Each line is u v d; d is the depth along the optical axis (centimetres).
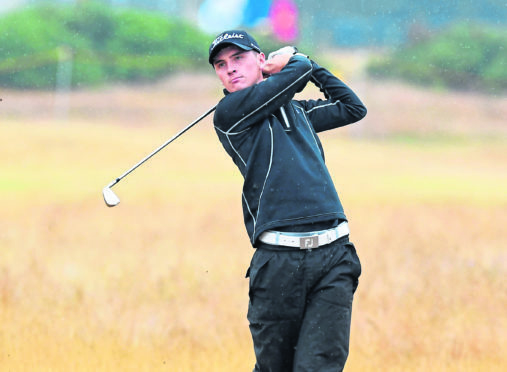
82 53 11506
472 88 12294
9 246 3712
